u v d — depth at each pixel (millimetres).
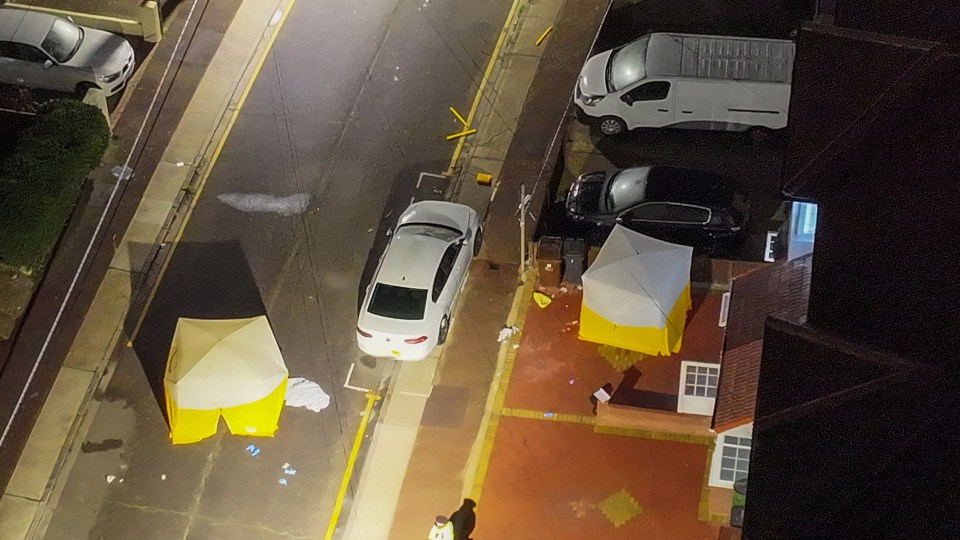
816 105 12055
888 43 11758
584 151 24375
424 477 20109
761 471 10227
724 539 18406
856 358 10102
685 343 21234
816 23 12648
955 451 8695
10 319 21750
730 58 23125
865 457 9492
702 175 22078
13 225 21578
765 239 22594
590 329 20938
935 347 9438
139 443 20719
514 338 21734
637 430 20219
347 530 19625
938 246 9930
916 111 10977
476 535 19344
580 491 19625
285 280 22875
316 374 21531
